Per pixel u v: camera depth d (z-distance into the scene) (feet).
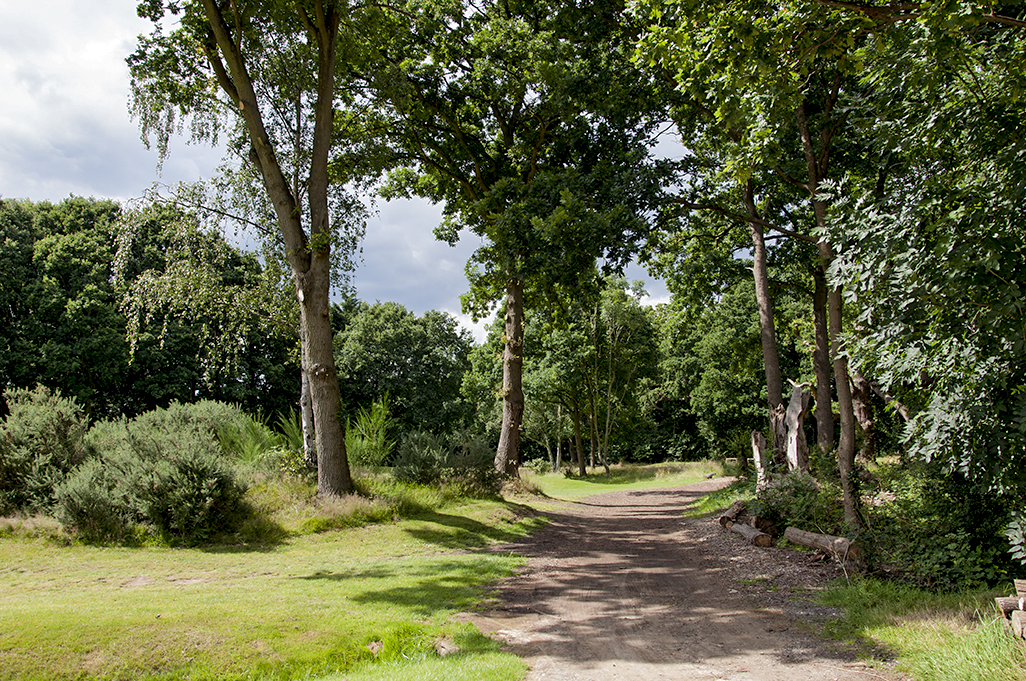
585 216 44.01
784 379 133.49
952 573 24.88
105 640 17.71
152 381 102.83
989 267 16.71
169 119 46.01
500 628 22.59
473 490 57.21
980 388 19.57
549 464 159.74
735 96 25.26
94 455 41.45
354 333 150.20
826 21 23.15
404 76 51.26
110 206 107.55
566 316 76.74
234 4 42.04
